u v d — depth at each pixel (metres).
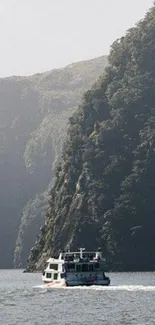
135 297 118.12
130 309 103.81
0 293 138.38
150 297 117.62
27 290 145.00
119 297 118.81
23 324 93.06
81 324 91.75
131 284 148.50
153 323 90.81
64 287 139.88
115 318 95.69
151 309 103.19
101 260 140.88
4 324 93.44
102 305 109.25
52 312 103.94
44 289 141.75
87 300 116.38
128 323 91.19
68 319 96.38
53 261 144.62
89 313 101.31
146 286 139.12
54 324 92.56
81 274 140.00
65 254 142.25
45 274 146.50
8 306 112.88
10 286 163.75
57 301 117.12
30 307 110.88
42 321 95.31
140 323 91.00
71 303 113.56
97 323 92.00
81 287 138.50
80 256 140.88
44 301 118.12
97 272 140.00
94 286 138.75
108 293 125.94
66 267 140.25
